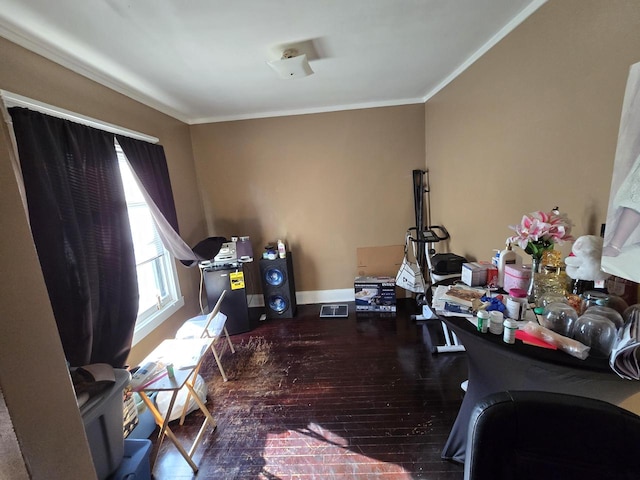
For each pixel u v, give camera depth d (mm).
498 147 1848
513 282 1420
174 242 2354
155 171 2363
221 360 2475
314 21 1480
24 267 630
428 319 2943
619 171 1016
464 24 1625
